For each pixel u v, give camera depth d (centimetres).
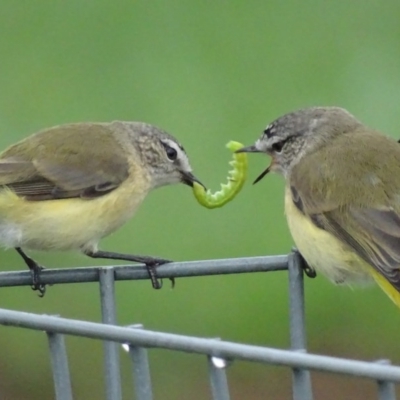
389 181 941
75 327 639
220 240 1427
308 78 1725
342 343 1380
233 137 1587
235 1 1861
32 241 1053
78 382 1341
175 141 1180
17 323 644
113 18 1836
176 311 1375
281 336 1362
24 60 1766
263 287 1379
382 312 1380
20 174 1062
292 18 1838
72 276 839
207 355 627
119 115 1658
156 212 1457
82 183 1068
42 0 1862
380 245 909
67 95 1698
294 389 630
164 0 1855
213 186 1506
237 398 1314
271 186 1477
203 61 1756
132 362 662
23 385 1373
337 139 1012
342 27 1827
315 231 949
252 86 1703
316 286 1395
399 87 1700
